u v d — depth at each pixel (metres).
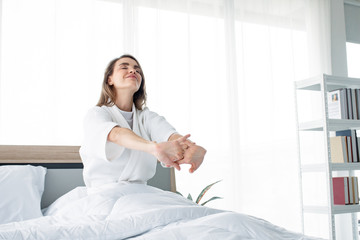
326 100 2.61
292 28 3.46
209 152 3.00
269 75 3.30
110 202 1.23
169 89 2.93
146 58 2.87
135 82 1.51
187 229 0.90
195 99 3.02
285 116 3.31
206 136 3.01
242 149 3.12
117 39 2.78
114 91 1.57
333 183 2.73
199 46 3.10
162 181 2.27
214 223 0.95
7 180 1.72
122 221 0.96
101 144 1.28
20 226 1.09
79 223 0.99
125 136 1.21
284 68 3.38
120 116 1.50
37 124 2.46
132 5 2.85
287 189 3.22
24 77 2.48
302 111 3.37
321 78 2.65
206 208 1.10
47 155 2.18
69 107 2.56
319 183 3.32
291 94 3.36
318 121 2.66
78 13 2.68
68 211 1.22
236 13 3.28
